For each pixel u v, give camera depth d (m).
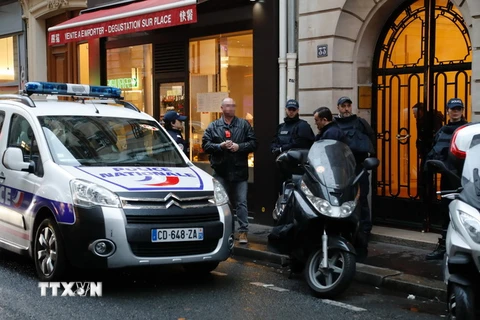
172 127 9.84
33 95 8.13
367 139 8.73
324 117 8.56
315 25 10.07
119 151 7.43
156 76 13.27
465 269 4.98
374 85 9.98
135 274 7.51
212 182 7.14
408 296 6.82
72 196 6.49
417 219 9.42
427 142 9.25
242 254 8.83
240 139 9.03
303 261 6.95
